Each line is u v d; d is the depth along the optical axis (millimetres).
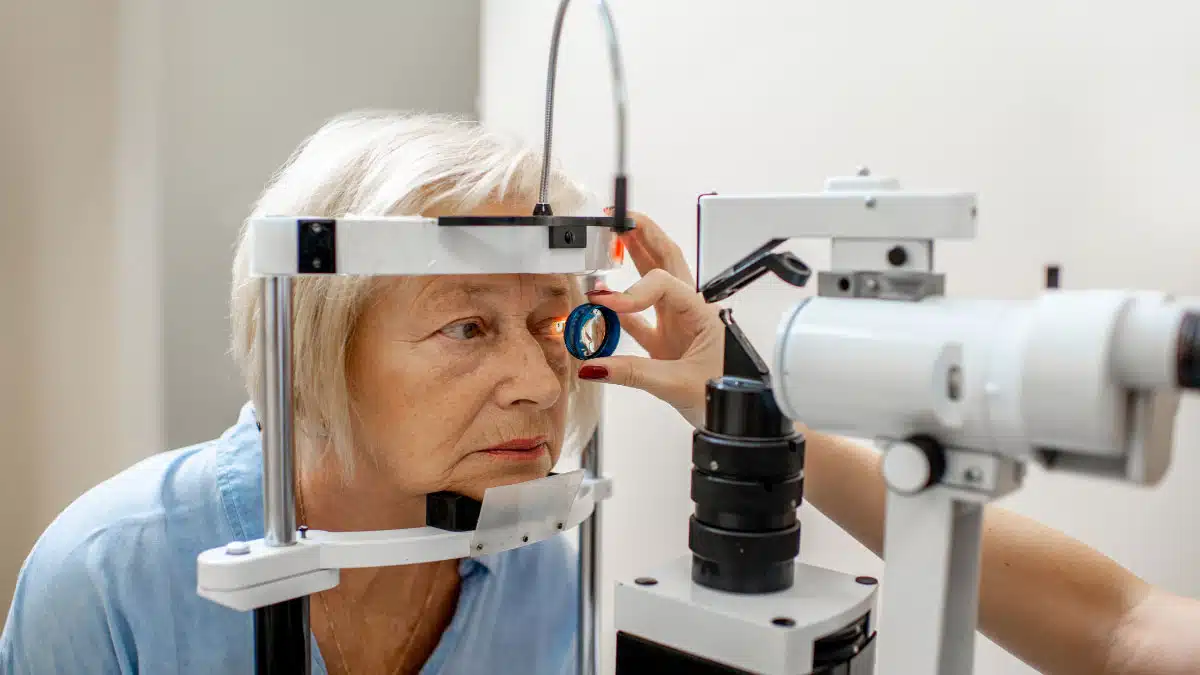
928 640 459
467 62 1558
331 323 679
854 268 490
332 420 700
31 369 1569
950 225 459
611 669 1296
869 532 803
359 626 811
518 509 634
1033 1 867
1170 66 786
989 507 819
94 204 1461
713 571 534
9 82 1509
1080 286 852
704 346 731
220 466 815
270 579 543
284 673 558
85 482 1545
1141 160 807
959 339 428
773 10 1070
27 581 791
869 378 441
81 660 775
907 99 962
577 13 1316
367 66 1496
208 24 1360
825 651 503
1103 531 858
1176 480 805
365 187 692
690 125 1168
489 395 670
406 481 680
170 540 786
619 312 714
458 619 839
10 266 1551
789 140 1067
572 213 728
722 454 528
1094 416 389
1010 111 889
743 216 523
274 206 736
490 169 687
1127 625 714
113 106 1413
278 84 1429
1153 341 386
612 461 1302
